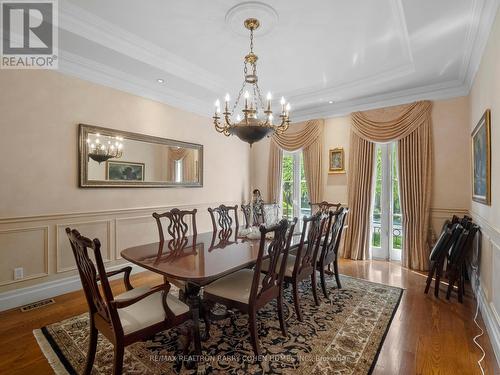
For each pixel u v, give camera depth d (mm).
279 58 3217
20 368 1780
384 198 4352
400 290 3064
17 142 2641
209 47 2996
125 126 3514
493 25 2174
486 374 1731
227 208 3516
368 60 3246
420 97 3924
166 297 1688
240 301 1911
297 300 2387
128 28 2643
